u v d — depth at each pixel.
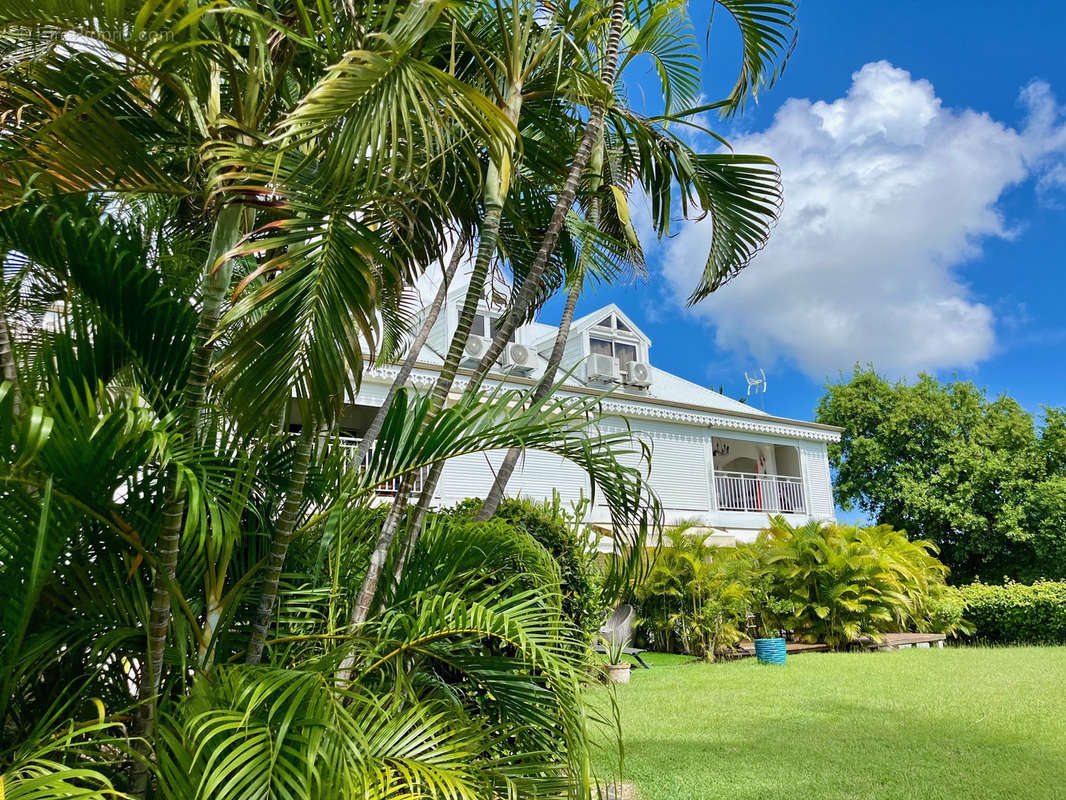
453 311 17.05
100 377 2.74
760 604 15.98
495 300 5.43
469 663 3.16
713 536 18.44
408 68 2.19
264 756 1.97
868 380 30.77
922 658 13.52
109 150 2.37
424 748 2.46
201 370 2.45
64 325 2.70
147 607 2.59
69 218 2.50
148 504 2.58
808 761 6.09
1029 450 26.12
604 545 11.36
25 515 2.09
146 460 2.19
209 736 1.92
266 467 3.19
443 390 3.32
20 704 2.56
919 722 7.71
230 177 2.19
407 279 4.12
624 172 5.46
